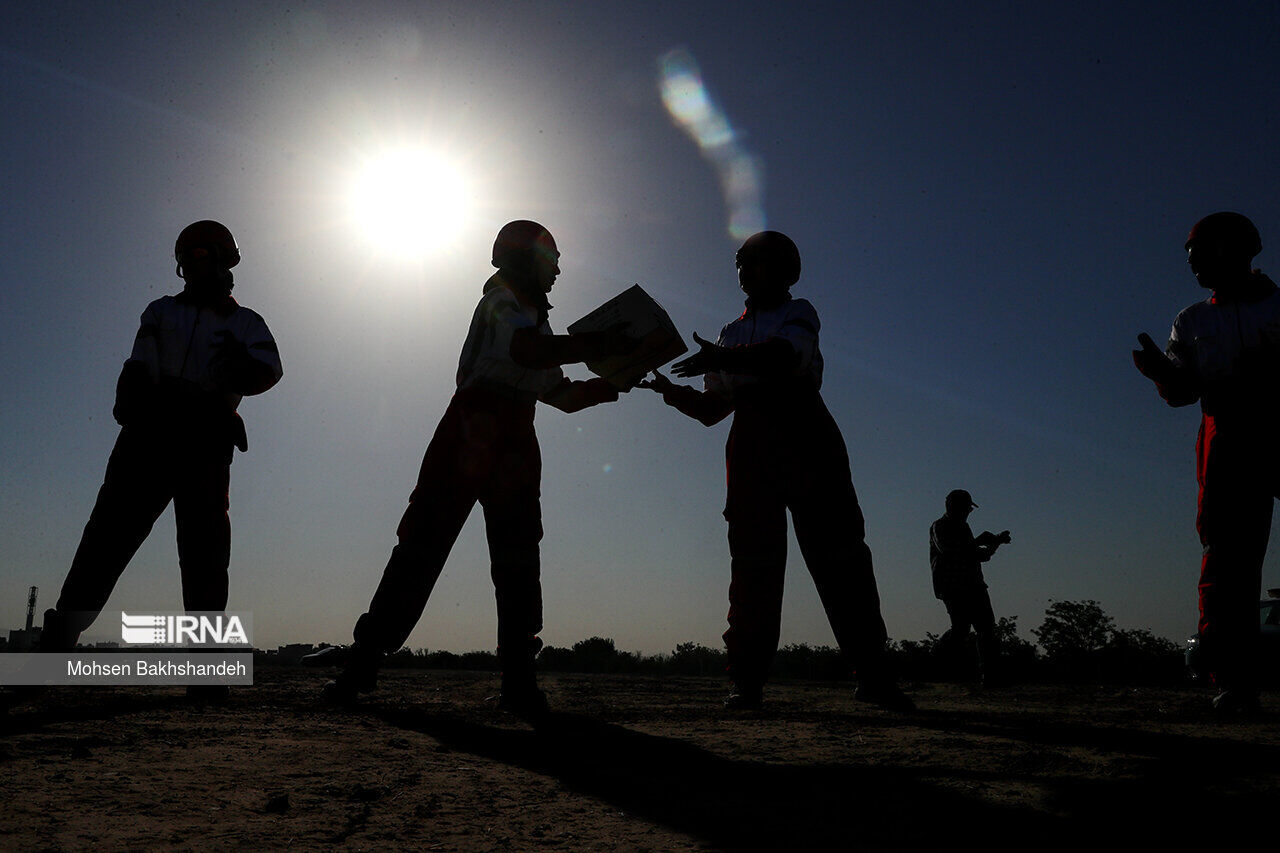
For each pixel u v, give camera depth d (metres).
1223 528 4.94
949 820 2.15
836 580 5.02
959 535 9.29
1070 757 3.05
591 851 1.87
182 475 4.58
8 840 1.80
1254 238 4.99
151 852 1.75
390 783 2.51
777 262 5.14
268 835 1.91
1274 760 3.00
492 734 3.57
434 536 4.29
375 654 4.43
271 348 4.80
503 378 4.30
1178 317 5.20
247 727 3.54
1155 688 8.96
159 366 4.61
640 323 4.35
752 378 5.06
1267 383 4.84
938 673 11.08
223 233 4.78
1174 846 1.94
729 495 5.11
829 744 3.38
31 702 4.19
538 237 4.51
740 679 5.01
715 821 2.14
